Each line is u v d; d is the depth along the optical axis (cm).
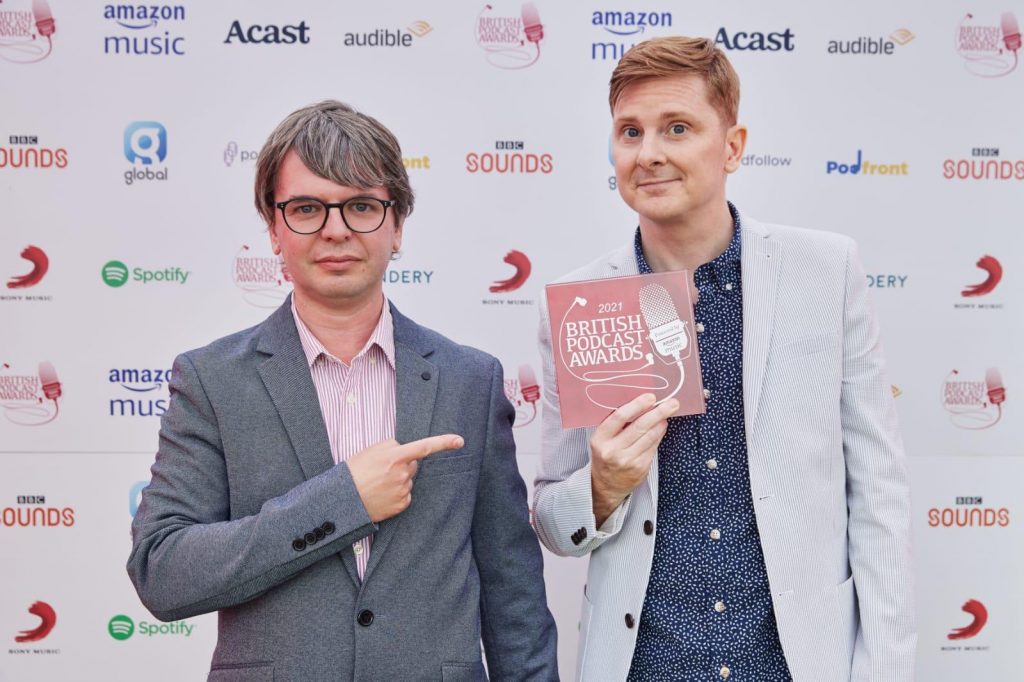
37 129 244
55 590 249
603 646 158
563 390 154
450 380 155
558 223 249
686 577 153
